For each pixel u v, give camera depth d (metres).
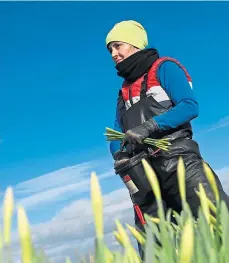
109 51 3.33
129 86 3.19
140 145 2.94
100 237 0.49
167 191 2.90
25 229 0.45
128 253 0.68
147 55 3.14
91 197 0.50
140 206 2.98
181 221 0.81
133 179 2.96
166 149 2.85
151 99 3.05
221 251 0.64
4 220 0.49
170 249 0.60
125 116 3.15
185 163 2.80
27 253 0.45
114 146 3.20
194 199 2.74
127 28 3.23
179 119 2.88
